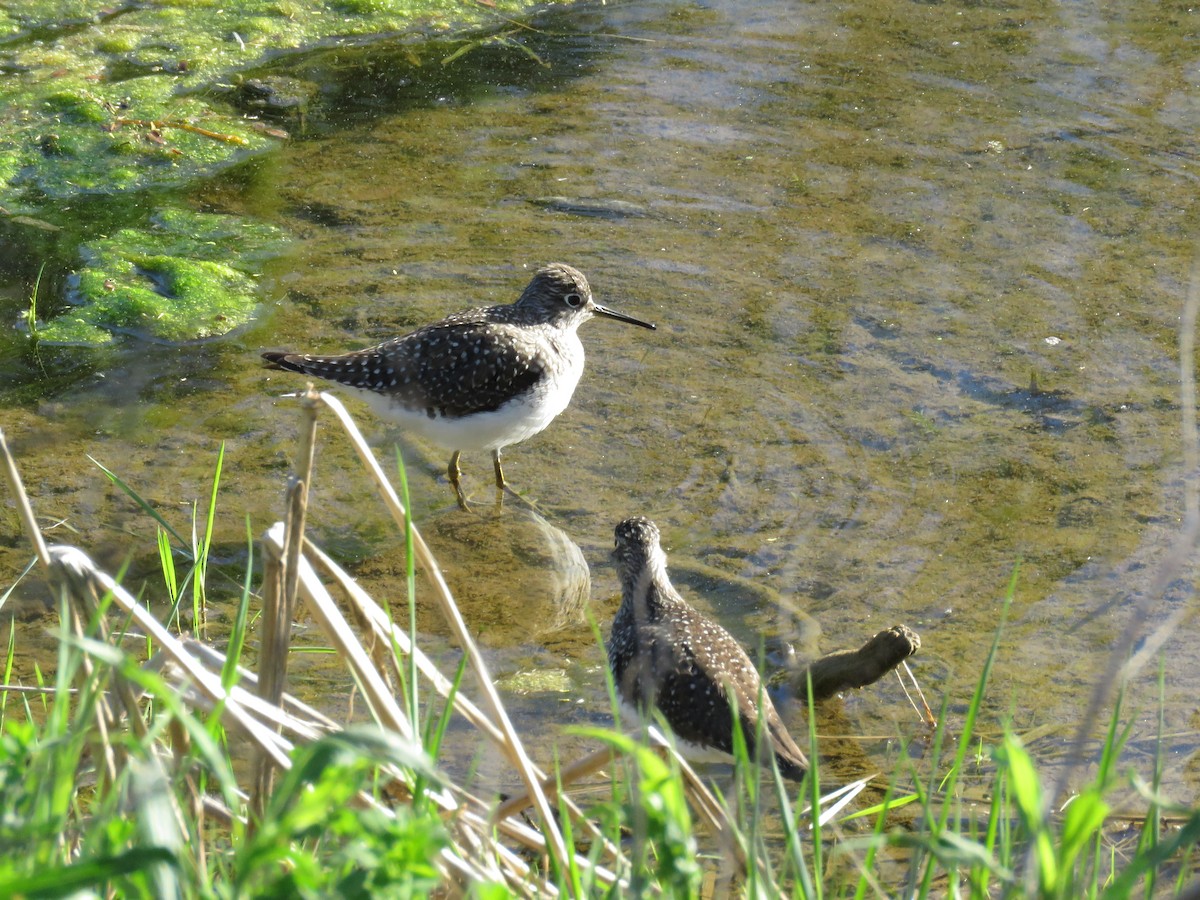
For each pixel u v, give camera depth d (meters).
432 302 15.38
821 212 17.12
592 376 14.40
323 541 12.01
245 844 5.10
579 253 16.34
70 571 5.91
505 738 6.09
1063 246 16.28
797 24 22.25
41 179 18.05
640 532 10.30
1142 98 19.62
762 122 19.23
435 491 12.92
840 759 9.31
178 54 21.41
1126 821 8.38
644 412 13.80
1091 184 17.53
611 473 12.97
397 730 5.84
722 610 10.93
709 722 8.95
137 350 14.66
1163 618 10.58
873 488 12.46
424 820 4.42
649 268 16.06
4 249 16.41
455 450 12.91
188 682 5.32
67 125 19.23
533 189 17.73
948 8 22.75
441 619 11.05
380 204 17.45
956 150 18.42
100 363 14.42
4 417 13.41
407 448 13.66
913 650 9.66
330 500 12.60
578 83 20.50
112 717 5.96
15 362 14.38
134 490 12.37
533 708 9.91
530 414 12.80
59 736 4.84
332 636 5.95
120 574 6.44
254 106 19.97
